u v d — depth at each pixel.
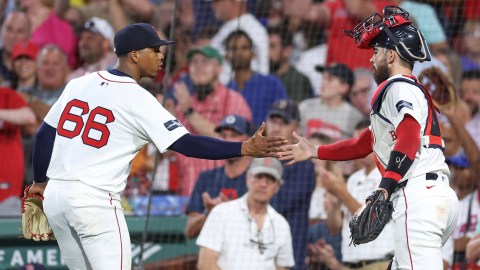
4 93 32.31
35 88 35.38
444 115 29.73
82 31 37.41
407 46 17.05
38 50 35.81
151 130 16.61
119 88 16.86
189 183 30.95
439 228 16.44
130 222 28.42
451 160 28.73
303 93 34.84
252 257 27.56
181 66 35.47
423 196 16.45
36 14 38.06
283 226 27.95
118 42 17.23
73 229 17.02
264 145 16.08
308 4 36.41
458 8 35.59
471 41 34.97
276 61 35.66
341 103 33.06
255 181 27.70
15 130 31.94
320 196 28.70
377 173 27.77
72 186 16.59
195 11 37.22
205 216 28.75
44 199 16.92
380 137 16.95
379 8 36.03
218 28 36.88
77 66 37.75
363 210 16.28
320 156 18.53
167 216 28.59
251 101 34.00
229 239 27.67
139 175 31.34
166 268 28.36
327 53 35.69
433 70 30.05
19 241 27.67
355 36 18.00
